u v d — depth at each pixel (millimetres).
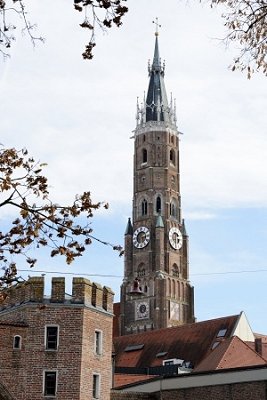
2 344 60469
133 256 172000
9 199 20578
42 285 63438
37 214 20797
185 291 169625
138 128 184250
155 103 185000
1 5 15859
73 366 61438
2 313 65688
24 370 60719
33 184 20797
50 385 60938
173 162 182000
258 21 18359
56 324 62500
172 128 184000
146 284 166875
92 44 17219
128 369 96688
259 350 87500
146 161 180625
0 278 22125
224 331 105500
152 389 68375
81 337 62469
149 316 163375
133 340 116375
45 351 61594
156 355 108875
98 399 62906
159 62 190875
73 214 20953
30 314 62438
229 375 62812
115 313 169875
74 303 63312
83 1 16094
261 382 60312
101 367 64062
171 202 176750
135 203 177500
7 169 20594
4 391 19828
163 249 169375
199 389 64688
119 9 16297
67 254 20938
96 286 65625
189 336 108812
